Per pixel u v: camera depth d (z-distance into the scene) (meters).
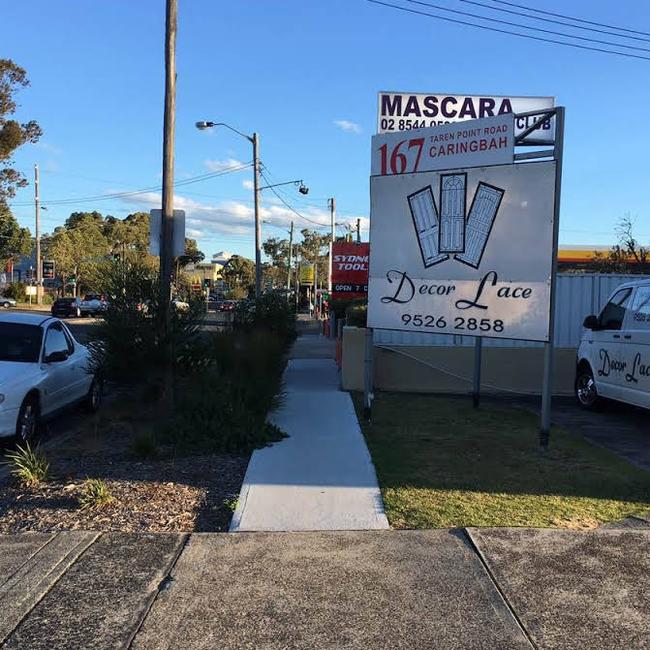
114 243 95.69
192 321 9.05
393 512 5.31
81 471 6.52
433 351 12.10
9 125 45.62
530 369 12.16
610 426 9.17
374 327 8.84
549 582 4.08
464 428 8.62
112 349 8.73
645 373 8.54
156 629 3.53
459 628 3.55
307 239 104.19
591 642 3.43
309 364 16.39
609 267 26.20
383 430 8.43
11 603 3.78
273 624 3.58
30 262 102.94
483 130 7.92
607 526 5.05
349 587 4.00
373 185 8.80
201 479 6.24
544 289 7.52
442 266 8.29
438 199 8.30
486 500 5.63
